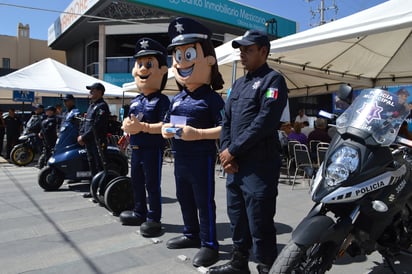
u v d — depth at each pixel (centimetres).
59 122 994
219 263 344
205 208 347
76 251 375
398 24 417
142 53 430
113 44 2242
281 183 764
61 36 2481
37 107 1093
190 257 358
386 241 290
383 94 262
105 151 588
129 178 510
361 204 236
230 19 2033
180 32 355
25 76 1095
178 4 1845
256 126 265
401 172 255
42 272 326
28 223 472
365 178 232
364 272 323
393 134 247
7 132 1190
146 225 419
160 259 354
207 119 352
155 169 420
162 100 432
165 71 446
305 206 562
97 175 538
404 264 337
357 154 234
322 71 933
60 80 1132
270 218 282
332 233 226
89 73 2427
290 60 816
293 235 230
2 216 505
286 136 881
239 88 295
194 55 352
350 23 472
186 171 353
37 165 1059
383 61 889
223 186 730
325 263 236
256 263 346
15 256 362
